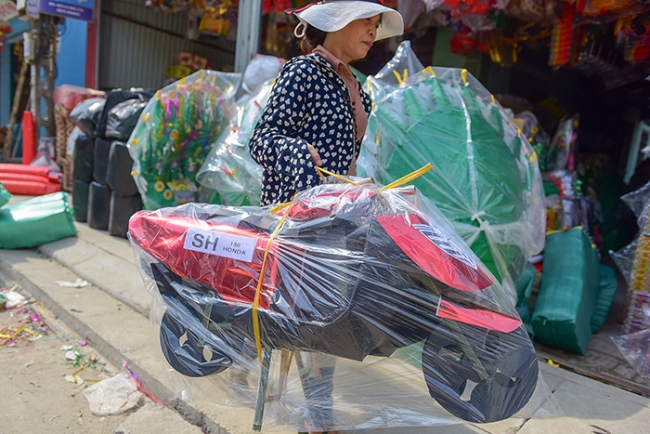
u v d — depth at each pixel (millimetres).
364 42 1957
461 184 2623
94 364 2838
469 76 3395
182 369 1768
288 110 1807
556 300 3078
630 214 5504
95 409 2414
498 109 3262
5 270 4059
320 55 1891
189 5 7020
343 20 1817
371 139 2900
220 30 7262
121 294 3449
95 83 8336
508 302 1571
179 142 4098
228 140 3637
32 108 8000
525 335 1494
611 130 7211
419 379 1570
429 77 3168
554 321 2924
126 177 4430
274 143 1771
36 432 2242
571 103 6941
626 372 2828
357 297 1487
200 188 4215
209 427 2195
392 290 1475
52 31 7777
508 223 2646
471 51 5289
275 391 1710
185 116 4031
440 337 1466
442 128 2828
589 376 2758
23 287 3805
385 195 1614
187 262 1715
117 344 2824
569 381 2564
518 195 2797
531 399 1529
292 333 1559
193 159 4355
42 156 7094
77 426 2311
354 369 1648
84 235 4621
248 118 3641
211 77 4328
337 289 1517
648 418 2248
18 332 3174
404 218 1550
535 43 5363
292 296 1559
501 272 2668
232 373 1755
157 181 4145
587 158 5602
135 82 8781
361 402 1639
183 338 1796
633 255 3330
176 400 2361
